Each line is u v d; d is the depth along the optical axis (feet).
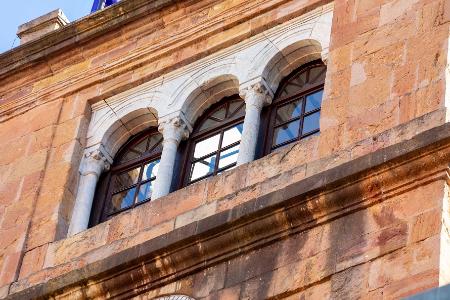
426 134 81.87
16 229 97.30
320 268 81.30
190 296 84.74
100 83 102.63
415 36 89.30
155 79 100.68
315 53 95.76
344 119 88.07
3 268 95.40
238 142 95.50
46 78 105.29
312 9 96.63
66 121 102.06
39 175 99.60
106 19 103.65
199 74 98.89
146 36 102.47
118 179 99.14
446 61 86.99
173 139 96.78
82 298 88.53
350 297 79.10
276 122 94.22
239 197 88.53
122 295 87.35
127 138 100.78
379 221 81.10
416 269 78.07
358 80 89.35
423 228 79.46
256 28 97.91
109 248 92.12
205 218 86.22
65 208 97.45
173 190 94.94
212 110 98.43
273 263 83.15
